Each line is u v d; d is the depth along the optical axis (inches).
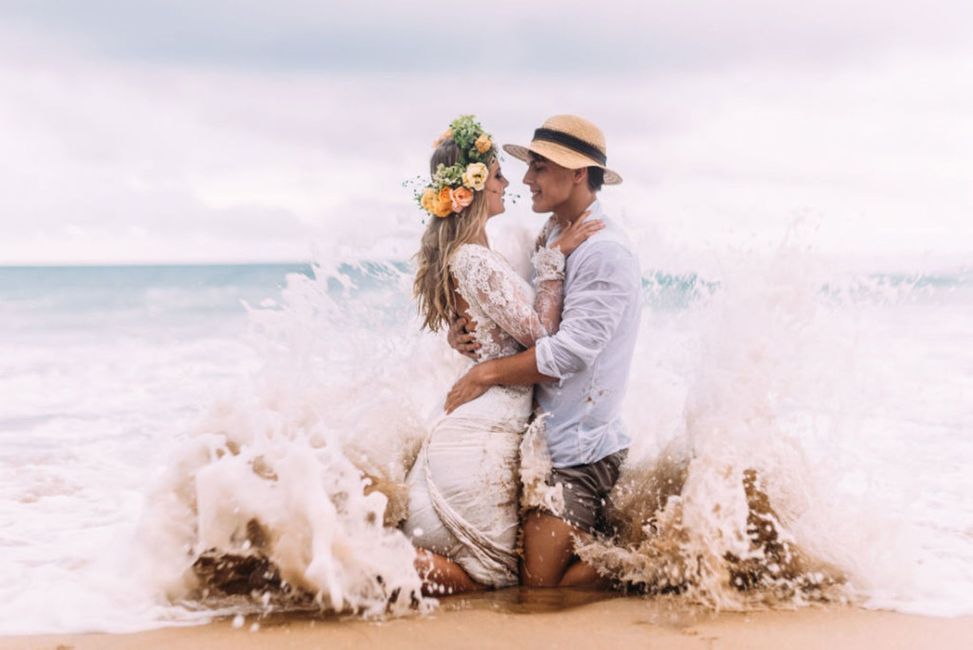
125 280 1195.9
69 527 181.9
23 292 968.3
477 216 162.7
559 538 152.3
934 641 122.5
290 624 129.2
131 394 363.9
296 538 133.1
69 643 119.6
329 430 145.4
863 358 162.1
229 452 138.8
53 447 263.3
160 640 121.2
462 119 162.9
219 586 139.7
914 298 163.8
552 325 159.2
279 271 1155.9
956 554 167.0
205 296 933.2
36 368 448.8
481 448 153.9
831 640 122.6
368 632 125.5
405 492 151.9
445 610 137.6
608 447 159.3
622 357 160.6
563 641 122.0
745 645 120.4
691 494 145.2
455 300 164.6
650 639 122.6
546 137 165.8
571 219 170.1
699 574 144.3
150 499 140.7
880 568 148.9
